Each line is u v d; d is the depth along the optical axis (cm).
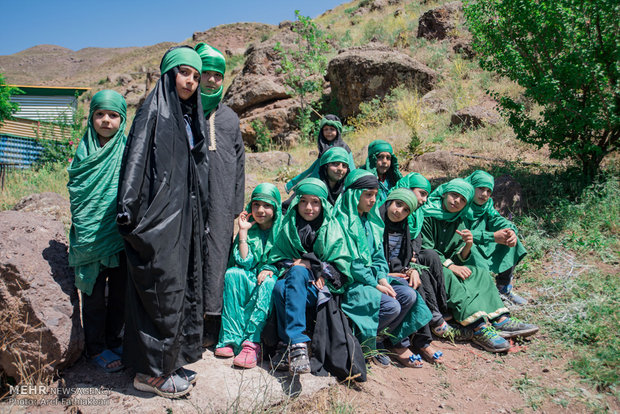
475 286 408
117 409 257
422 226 438
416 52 1388
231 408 268
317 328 320
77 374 288
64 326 279
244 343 318
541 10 614
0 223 298
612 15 569
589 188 602
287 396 285
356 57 1175
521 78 638
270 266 337
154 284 252
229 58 2641
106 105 288
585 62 579
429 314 360
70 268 306
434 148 827
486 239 441
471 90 1095
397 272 388
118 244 290
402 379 345
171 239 258
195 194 285
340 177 414
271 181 812
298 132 1203
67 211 540
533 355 377
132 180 249
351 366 309
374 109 1125
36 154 1205
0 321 275
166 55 283
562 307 429
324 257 333
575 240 528
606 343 375
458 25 1428
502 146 820
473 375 356
